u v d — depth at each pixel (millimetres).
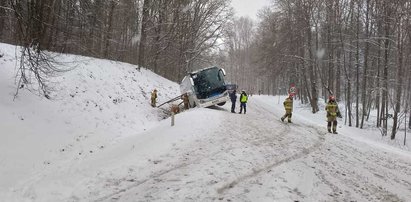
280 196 7711
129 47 43000
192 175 9055
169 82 35875
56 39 16125
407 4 26875
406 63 31672
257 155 11367
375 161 12344
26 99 15188
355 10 33500
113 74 25688
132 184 8734
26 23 13594
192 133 14305
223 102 25578
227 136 14203
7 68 17062
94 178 9344
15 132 12430
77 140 14273
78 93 19031
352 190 8609
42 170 10578
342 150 13617
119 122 19016
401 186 9383
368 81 37031
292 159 11242
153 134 14828
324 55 42531
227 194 7789
